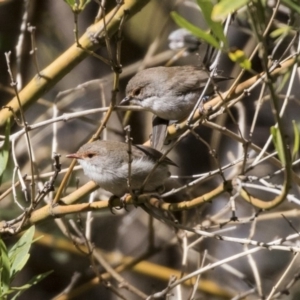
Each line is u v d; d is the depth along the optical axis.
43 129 13.37
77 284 13.66
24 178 8.98
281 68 8.42
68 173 8.57
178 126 9.62
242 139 7.56
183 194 11.20
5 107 8.29
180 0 13.32
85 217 13.09
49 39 14.41
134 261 12.69
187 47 11.78
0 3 11.94
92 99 14.16
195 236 12.27
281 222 13.92
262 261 13.91
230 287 13.49
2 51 13.62
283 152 6.05
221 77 9.78
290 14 7.98
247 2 5.03
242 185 7.13
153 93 10.32
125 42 14.53
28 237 7.46
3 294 6.94
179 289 9.70
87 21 14.77
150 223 12.52
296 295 12.45
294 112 12.52
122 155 9.05
